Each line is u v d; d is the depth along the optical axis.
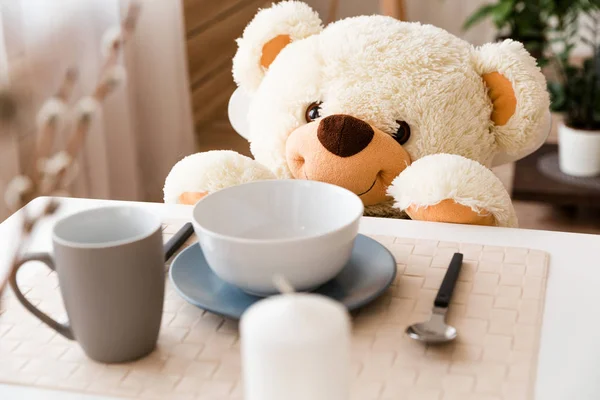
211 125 2.90
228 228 0.72
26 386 0.54
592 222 2.13
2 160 1.41
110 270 0.53
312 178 0.98
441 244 0.76
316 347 0.34
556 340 0.59
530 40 2.47
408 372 0.54
